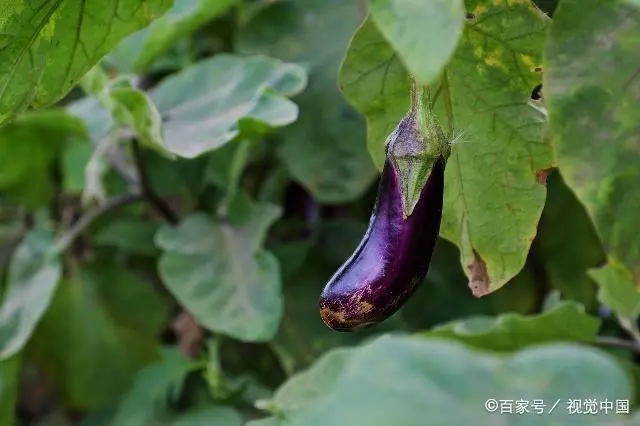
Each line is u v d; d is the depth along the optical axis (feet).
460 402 2.56
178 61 5.82
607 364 2.62
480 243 3.66
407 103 3.58
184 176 5.77
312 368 4.10
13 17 3.35
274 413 4.12
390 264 3.20
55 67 3.49
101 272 6.17
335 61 5.24
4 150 5.67
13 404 5.53
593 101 3.04
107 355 6.08
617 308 4.49
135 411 5.33
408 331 5.55
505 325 4.23
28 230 6.54
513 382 2.60
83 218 5.95
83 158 5.87
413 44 2.68
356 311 3.21
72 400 6.09
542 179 3.56
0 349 5.14
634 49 3.03
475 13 3.38
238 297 4.83
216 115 4.57
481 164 3.58
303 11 5.40
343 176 5.11
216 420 5.05
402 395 2.55
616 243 3.05
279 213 5.05
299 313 5.49
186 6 4.92
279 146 5.30
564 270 5.55
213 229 5.06
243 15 5.76
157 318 6.14
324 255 5.73
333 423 2.52
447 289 5.76
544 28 3.36
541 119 3.49
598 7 3.04
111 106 4.64
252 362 5.90
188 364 5.38
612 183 3.04
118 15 3.46
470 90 3.52
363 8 5.29
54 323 6.10
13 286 5.40
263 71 4.70
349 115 5.13
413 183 3.18
